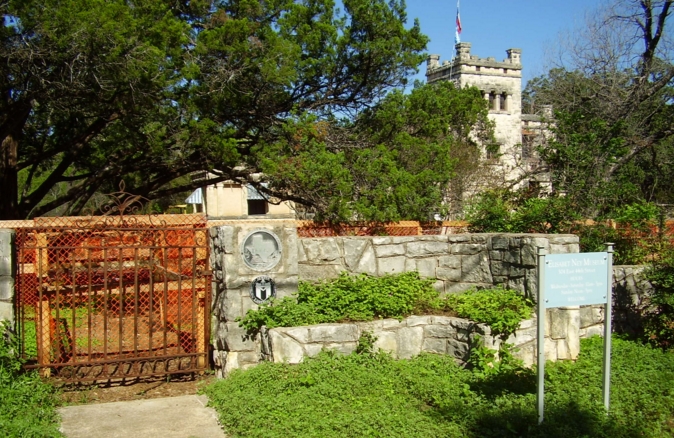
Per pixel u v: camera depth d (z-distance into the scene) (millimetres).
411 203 12961
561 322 7320
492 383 6398
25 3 10617
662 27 18391
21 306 6770
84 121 16172
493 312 6832
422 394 6105
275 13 14625
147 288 7980
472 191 18656
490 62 41094
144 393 6684
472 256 8406
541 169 13773
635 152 17969
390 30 14852
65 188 30375
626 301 8906
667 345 8172
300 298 7344
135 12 12328
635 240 10203
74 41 11062
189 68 12453
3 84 11930
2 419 5418
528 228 10609
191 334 7488
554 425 5258
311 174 12648
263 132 14797
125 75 11719
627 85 18922
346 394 5992
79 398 6504
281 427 5277
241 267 7051
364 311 7156
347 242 8328
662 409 5859
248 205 39156
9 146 15430
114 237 7680
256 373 6395
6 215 15320
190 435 5473
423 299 7695
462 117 17516
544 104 21500
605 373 5781
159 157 14438
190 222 7984
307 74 14086
